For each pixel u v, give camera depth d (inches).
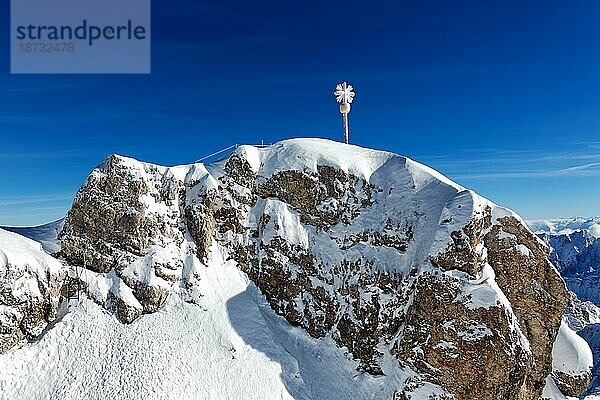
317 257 1395.2
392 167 1456.7
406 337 1203.9
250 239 1443.2
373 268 1352.1
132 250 1374.3
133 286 1323.8
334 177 1451.8
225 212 1460.4
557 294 1273.4
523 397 1202.0
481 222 1243.8
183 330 1258.0
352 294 1342.3
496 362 1109.1
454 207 1263.5
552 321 1270.9
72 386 1133.7
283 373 1214.3
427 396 1128.8
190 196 1465.3
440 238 1239.5
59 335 1245.7
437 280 1205.1
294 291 1375.5
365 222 1409.9
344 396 1215.6
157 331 1254.3
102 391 1121.4
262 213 1457.9
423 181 1397.6
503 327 1127.6
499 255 1290.6
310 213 1443.2
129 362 1180.5
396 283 1316.4
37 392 1128.8
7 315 1203.2
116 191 1418.6
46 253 1368.1
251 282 1405.0
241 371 1189.1
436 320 1179.9
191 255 1392.7
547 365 1274.6
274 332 1317.7
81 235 1400.1
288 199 1460.4
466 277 1195.3
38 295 1266.0
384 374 1234.6
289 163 1480.1
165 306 1309.1
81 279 1347.2
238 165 1502.2
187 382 1149.7
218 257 1419.8
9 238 1353.3
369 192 1439.5
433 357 1146.7
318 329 1334.9
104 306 1305.4
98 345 1224.8
